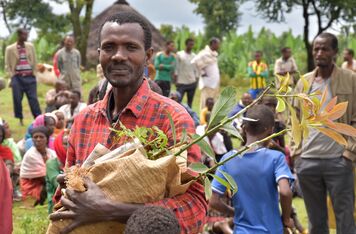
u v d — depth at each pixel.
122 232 2.25
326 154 5.07
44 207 7.38
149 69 5.37
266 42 24.78
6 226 3.93
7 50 12.40
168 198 2.27
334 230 6.41
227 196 5.12
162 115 2.46
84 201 2.20
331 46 5.00
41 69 14.07
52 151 7.79
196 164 2.31
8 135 8.09
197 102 16.91
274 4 23.19
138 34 2.46
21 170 7.64
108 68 2.47
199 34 26.27
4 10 25.97
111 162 2.22
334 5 22.02
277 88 2.37
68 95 9.95
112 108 2.60
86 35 23.70
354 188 5.22
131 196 2.19
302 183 5.27
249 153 4.16
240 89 21.53
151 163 2.19
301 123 2.30
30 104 12.62
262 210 4.12
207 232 6.09
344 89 5.00
